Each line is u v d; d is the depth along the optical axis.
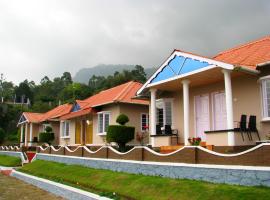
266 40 18.53
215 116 17.75
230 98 14.59
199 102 18.77
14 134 66.69
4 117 70.19
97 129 28.31
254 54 16.97
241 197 9.74
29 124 47.75
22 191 17.48
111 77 80.62
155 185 12.73
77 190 14.59
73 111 33.00
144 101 26.55
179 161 13.31
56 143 42.16
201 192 10.87
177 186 11.96
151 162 14.46
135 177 14.55
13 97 106.81
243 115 14.50
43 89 119.12
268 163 10.20
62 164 22.59
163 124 20.62
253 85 15.64
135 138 25.95
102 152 18.55
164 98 20.75
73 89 82.19
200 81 17.66
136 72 75.50
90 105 29.14
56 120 40.28
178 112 20.03
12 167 29.23
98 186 15.21
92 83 107.94
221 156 11.68
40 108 83.56
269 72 14.88
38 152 28.77
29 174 22.45
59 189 16.03
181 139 19.45
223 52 20.88
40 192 17.16
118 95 26.64
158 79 18.55
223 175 11.25
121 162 16.42
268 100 14.87
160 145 18.78
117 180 14.98
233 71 14.80
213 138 15.01
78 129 32.44
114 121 26.22
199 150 12.58
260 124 15.10
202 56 15.81
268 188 9.86
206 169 11.88
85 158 19.98
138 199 12.20
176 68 17.31
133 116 26.53
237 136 14.23
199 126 18.59
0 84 116.06
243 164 10.89
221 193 10.35
